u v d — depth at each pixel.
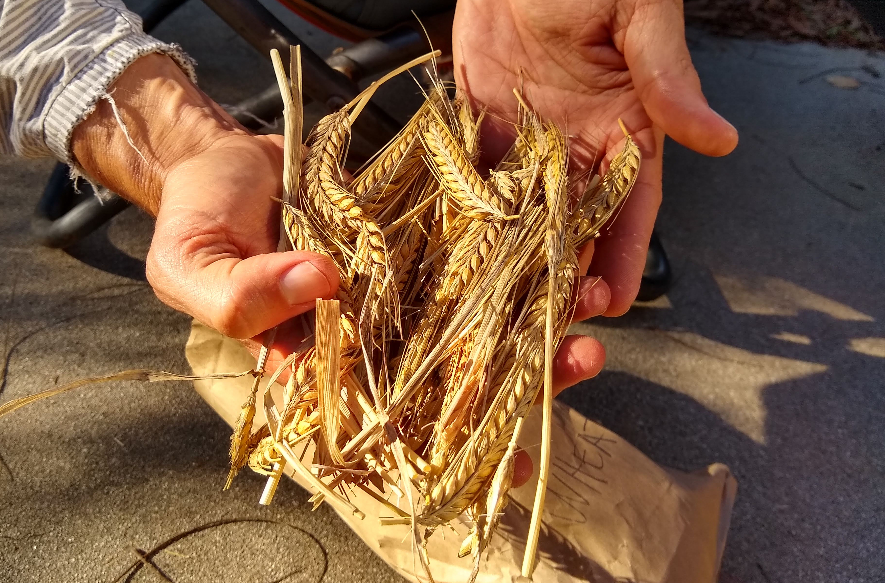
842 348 0.52
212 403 0.43
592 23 0.41
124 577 0.40
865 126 0.69
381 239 0.34
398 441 0.30
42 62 0.39
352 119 0.39
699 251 0.57
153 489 0.43
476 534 0.31
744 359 0.51
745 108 0.71
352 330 0.33
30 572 0.40
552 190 0.35
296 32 0.76
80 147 0.40
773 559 0.43
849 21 0.84
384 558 0.39
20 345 0.49
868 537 0.44
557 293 0.33
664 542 0.38
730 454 0.47
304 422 0.32
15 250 0.54
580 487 0.39
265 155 0.39
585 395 0.49
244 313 0.32
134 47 0.39
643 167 0.42
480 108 0.44
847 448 0.47
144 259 0.54
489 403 0.32
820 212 0.60
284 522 0.42
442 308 0.34
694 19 0.85
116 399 0.47
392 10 0.51
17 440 0.45
